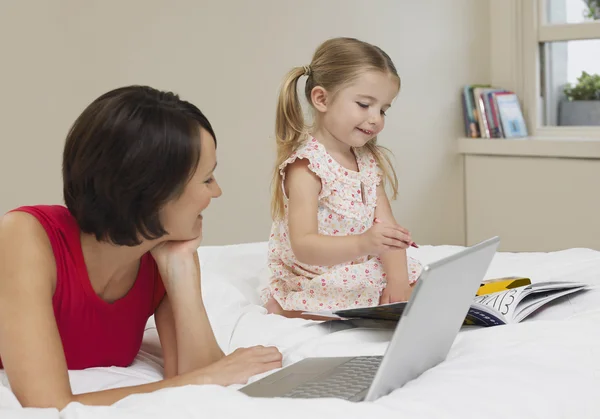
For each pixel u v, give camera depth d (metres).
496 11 4.09
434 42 3.95
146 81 3.21
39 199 3.04
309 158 1.84
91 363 1.34
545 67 4.00
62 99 3.05
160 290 1.39
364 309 1.43
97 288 1.29
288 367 1.22
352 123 1.85
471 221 4.09
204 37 3.31
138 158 1.11
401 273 1.84
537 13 3.96
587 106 3.87
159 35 3.22
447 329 1.17
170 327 1.39
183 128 1.14
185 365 1.32
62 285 1.23
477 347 1.24
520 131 3.96
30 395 1.08
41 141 3.03
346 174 1.90
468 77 4.09
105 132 1.12
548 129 3.96
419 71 3.91
